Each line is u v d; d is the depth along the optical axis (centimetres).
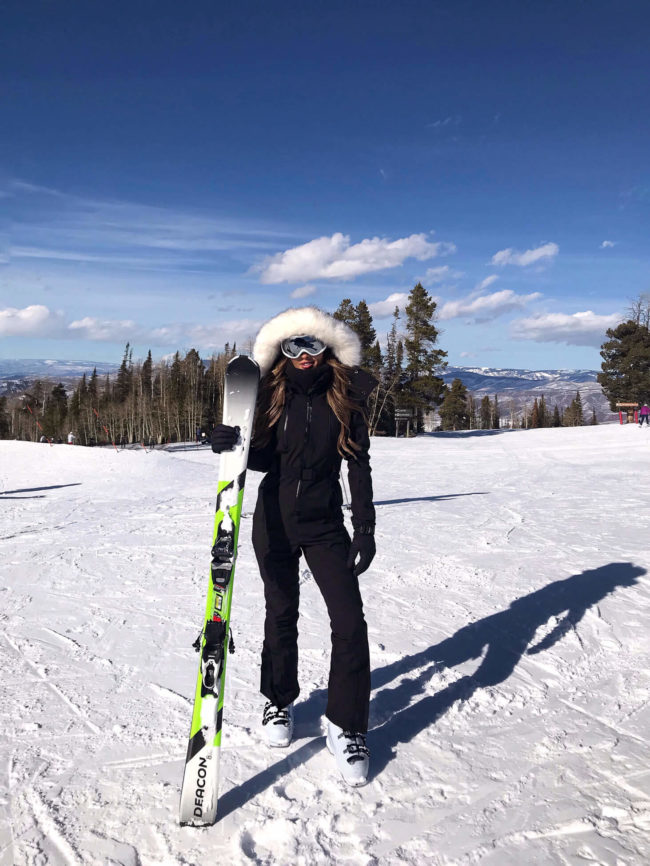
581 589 412
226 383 201
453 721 242
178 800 189
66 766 207
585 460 1800
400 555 523
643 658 302
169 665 299
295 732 232
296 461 216
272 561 223
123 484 1284
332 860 165
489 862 164
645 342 4791
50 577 472
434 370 4628
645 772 204
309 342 210
